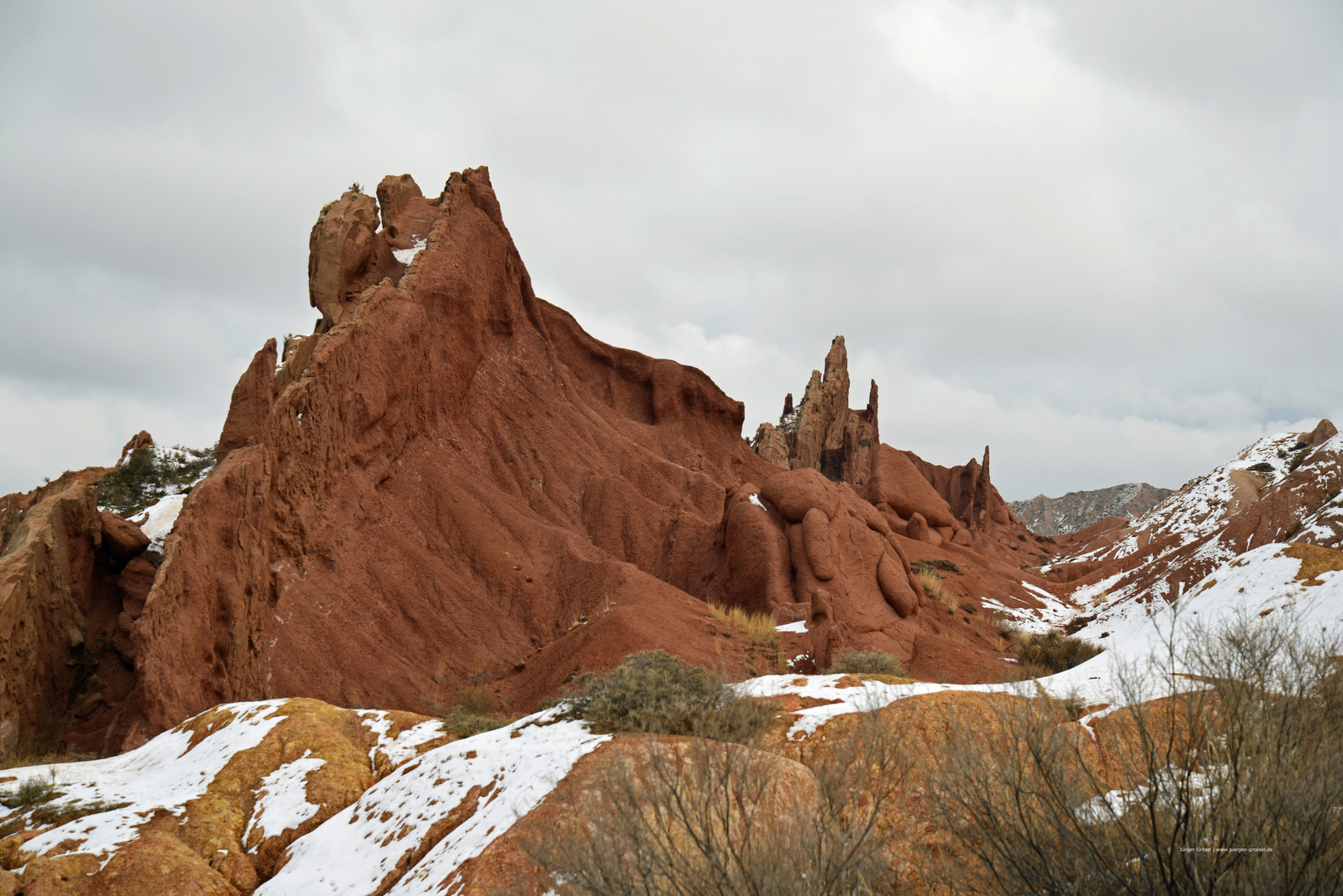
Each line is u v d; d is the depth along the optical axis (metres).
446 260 48.59
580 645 31.45
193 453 42.12
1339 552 16.14
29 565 26.45
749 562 41.34
